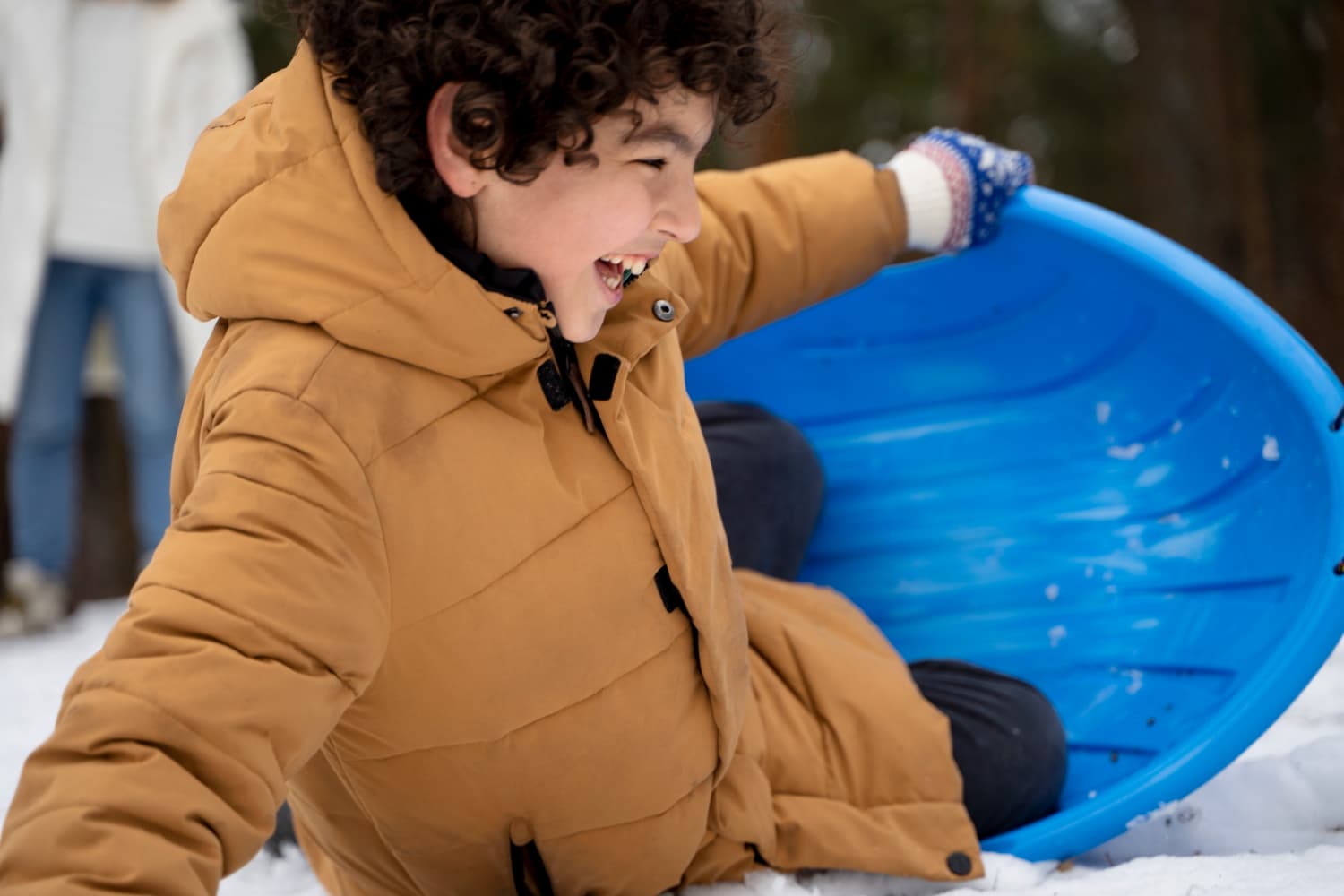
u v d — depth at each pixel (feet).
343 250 3.19
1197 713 4.94
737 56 3.27
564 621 3.43
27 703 7.34
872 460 6.45
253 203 3.24
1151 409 5.90
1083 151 23.24
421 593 3.26
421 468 3.23
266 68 17.76
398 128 3.13
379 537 3.15
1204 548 5.42
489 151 3.11
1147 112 14.99
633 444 3.51
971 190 5.40
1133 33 15.16
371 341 3.19
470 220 3.29
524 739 3.53
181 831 2.69
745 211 4.97
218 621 2.82
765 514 5.52
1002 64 22.67
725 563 3.91
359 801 3.65
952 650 6.05
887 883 4.29
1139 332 5.88
